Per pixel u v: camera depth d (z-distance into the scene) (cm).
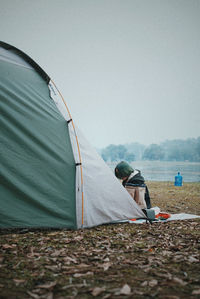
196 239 368
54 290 209
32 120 419
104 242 349
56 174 417
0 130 400
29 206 397
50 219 405
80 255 297
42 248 319
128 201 462
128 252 311
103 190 443
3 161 393
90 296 200
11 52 435
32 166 406
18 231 402
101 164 455
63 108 446
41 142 416
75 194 421
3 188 389
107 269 254
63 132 434
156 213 529
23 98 421
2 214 382
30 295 199
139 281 227
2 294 201
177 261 276
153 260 280
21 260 277
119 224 467
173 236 385
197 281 225
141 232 410
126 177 526
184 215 552
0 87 411
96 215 435
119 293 201
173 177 2100
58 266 262
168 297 195
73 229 414
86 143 448
